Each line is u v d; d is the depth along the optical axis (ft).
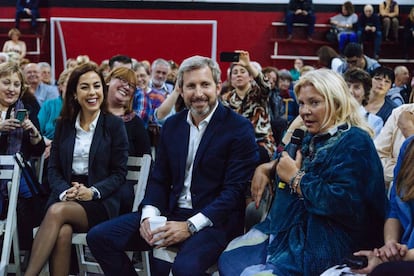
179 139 8.59
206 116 8.49
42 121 14.62
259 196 8.06
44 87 19.04
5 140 10.32
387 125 10.00
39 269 8.48
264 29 33.14
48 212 8.72
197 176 8.41
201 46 31.42
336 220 7.02
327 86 7.13
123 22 30.58
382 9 33.55
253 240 7.86
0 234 9.62
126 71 11.60
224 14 32.78
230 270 7.38
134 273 8.63
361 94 11.75
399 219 6.95
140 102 14.20
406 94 19.16
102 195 9.32
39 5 32.48
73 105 9.87
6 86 10.54
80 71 9.70
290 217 7.42
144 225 8.22
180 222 8.07
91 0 32.17
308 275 6.88
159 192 8.74
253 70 11.34
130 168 10.39
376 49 32.78
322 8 33.96
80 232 9.08
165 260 8.34
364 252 6.58
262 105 11.84
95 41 31.37
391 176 9.64
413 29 32.86
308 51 33.40
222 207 8.11
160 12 32.45
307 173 7.17
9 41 31.42
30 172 9.64
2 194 10.11
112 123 9.86
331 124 7.25
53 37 30.14
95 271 9.99
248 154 8.40
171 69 22.85
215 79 8.47
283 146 9.02
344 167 6.84
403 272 5.94
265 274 6.88
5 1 33.14
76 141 9.76
